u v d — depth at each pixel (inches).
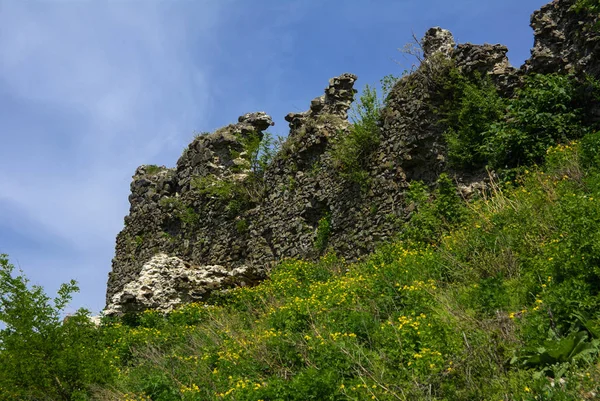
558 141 466.3
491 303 305.4
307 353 327.0
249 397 289.9
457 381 244.7
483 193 476.4
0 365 389.1
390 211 565.0
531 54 508.4
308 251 658.2
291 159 717.3
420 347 280.4
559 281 285.4
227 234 792.9
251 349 361.1
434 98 552.7
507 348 258.2
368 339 320.8
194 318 576.7
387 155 584.1
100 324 647.1
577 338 245.3
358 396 259.4
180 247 875.4
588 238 277.3
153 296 690.2
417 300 348.8
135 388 386.9
